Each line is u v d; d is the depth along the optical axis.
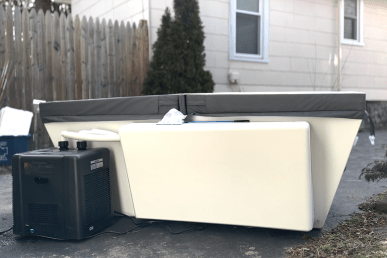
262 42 6.77
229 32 6.38
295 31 7.16
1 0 6.96
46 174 2.04
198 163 1.97
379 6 8.40
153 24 5.65
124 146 2.08
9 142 4.16
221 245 2.00
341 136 1.91
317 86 7.57
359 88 8.21
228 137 1.88
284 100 1.96
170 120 2.05
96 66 5.24
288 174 1.83
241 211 1.96
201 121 2.08
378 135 7.34
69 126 2.49
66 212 2.03
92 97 5.21
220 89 6.37
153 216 2.14
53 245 2.05
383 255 1.75
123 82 5.47
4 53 4.57
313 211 2.01
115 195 2.40
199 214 2.04
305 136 1.76
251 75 6.70
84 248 1.99
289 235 2.12
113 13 6.60
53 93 4.93
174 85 5.16
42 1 8.73
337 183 1.98
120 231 2.25
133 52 5.52
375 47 8.41
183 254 1.89
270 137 1.81
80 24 5.10
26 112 4.42
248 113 2.04
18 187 2.09
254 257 1.83
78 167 2.01
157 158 2.04
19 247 2.03
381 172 2.62
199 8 5.52
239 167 1.91
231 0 6.34
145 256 1.87
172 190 2.07
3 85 4.56
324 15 7.53
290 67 7.17
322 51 7.57
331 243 1.95
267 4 6.73
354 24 8.11
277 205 1.90
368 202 2.67
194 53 5.31
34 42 4.75
